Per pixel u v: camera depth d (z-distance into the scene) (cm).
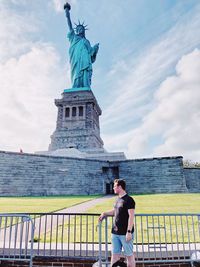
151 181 4381
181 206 2048
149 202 2441
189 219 1484
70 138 6600
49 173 4106
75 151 5462
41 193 3953
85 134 6562
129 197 657
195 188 4512
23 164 3916
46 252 849
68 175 4253
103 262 766
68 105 6994
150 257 819
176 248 859
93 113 7100
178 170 4278
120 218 646
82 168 4412
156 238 1024
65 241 991
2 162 3750
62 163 4259
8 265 845
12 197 3369
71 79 7744
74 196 3706
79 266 822
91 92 7144
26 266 838
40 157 4091
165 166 4372
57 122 6919
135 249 856
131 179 4509
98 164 4609
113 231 655
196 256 805
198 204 2205
